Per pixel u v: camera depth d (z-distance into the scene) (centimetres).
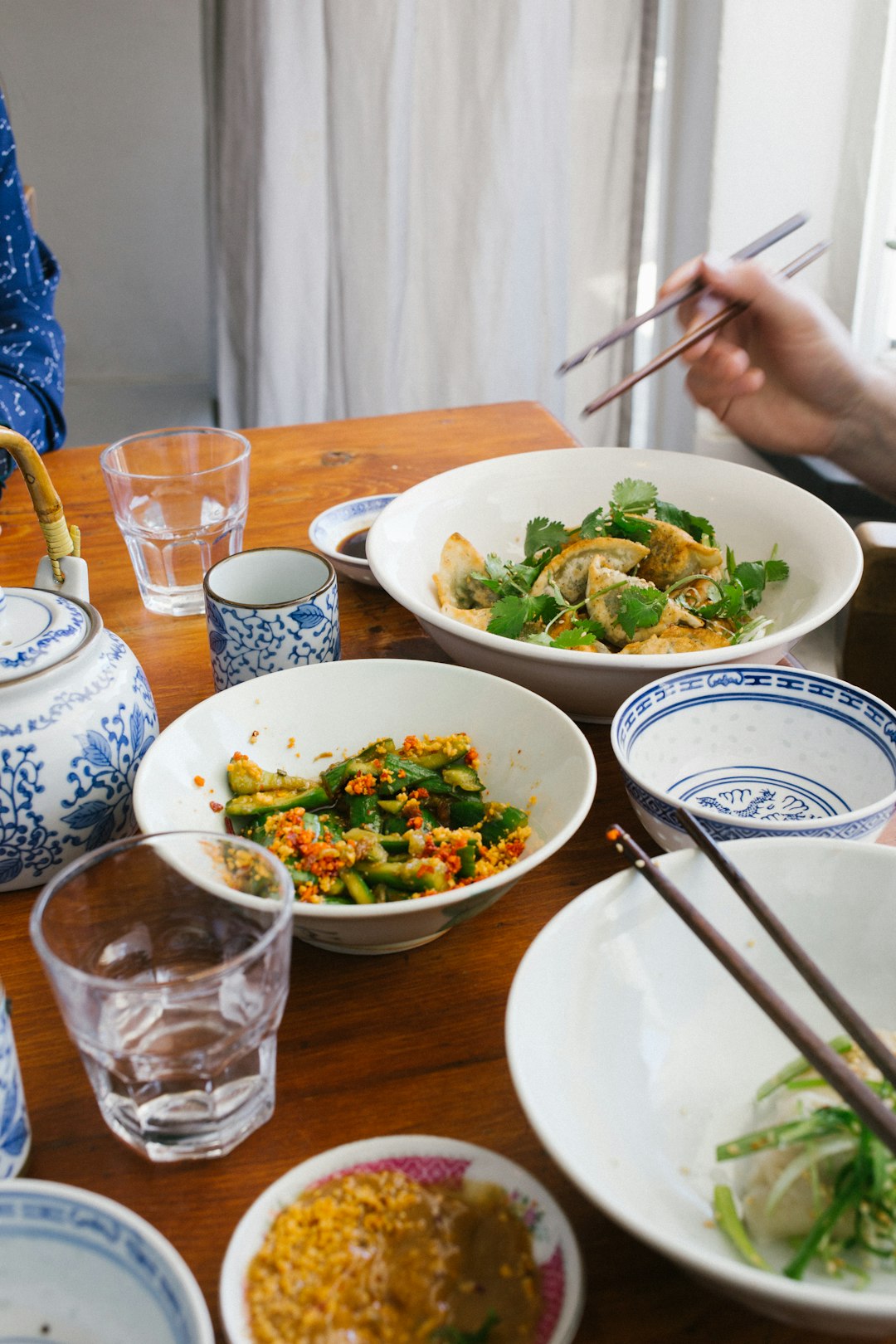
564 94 242
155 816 72
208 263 339
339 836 78
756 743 89
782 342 111
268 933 57
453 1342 47
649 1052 61
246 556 99
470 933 74
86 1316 49
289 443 155
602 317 278
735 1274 43
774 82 232
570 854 82
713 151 241
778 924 62
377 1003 69
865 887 65
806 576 103
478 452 151
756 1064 62
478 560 110
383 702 86
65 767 74
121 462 120
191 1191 58
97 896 61
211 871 62
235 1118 59
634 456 118
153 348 355
